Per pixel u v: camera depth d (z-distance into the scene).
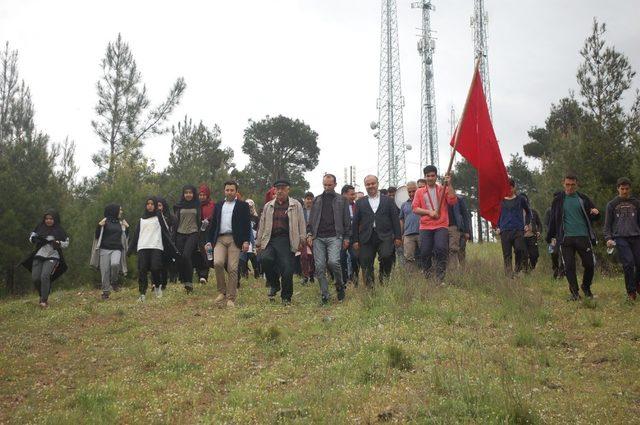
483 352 6.39
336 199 10.05
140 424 5.07
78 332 8.88
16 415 5.33
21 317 10.27
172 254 11.77
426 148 38.59
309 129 60.22
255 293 11.86
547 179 17.12
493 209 10.11
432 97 38.94
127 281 16.56
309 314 9.08
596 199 13.77
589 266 9.61
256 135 59.16
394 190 13.91
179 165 28.67
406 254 11.88
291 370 6.24
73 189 23.06
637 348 6.66
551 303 9.28
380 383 5.57
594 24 15.09
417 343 6.85
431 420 4.58
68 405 5.59
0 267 17.75
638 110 14.78
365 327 7.76
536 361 6.22
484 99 10.18
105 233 12.37
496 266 11.55
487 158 10.00
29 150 20.27
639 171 13.48
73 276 18.27
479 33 31.80
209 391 5.86
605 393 5.29
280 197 10.29
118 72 30.11
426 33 39.12
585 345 6.94
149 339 8.02
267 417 4.91
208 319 9.22
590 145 14.60
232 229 10.40
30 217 18.67
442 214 10.41
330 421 4.68
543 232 15.81
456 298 9.35
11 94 26.69
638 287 9.65
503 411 4.61
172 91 30.72
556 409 4.85
